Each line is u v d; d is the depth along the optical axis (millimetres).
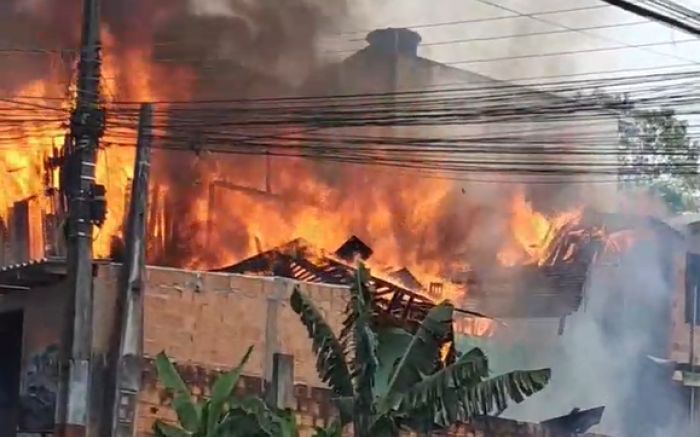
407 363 15852
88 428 19125
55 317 19906
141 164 19781
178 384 15695
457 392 15461
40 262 19516
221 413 15359
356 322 15984
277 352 21203
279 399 20781
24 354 20297
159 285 20328
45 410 19797
